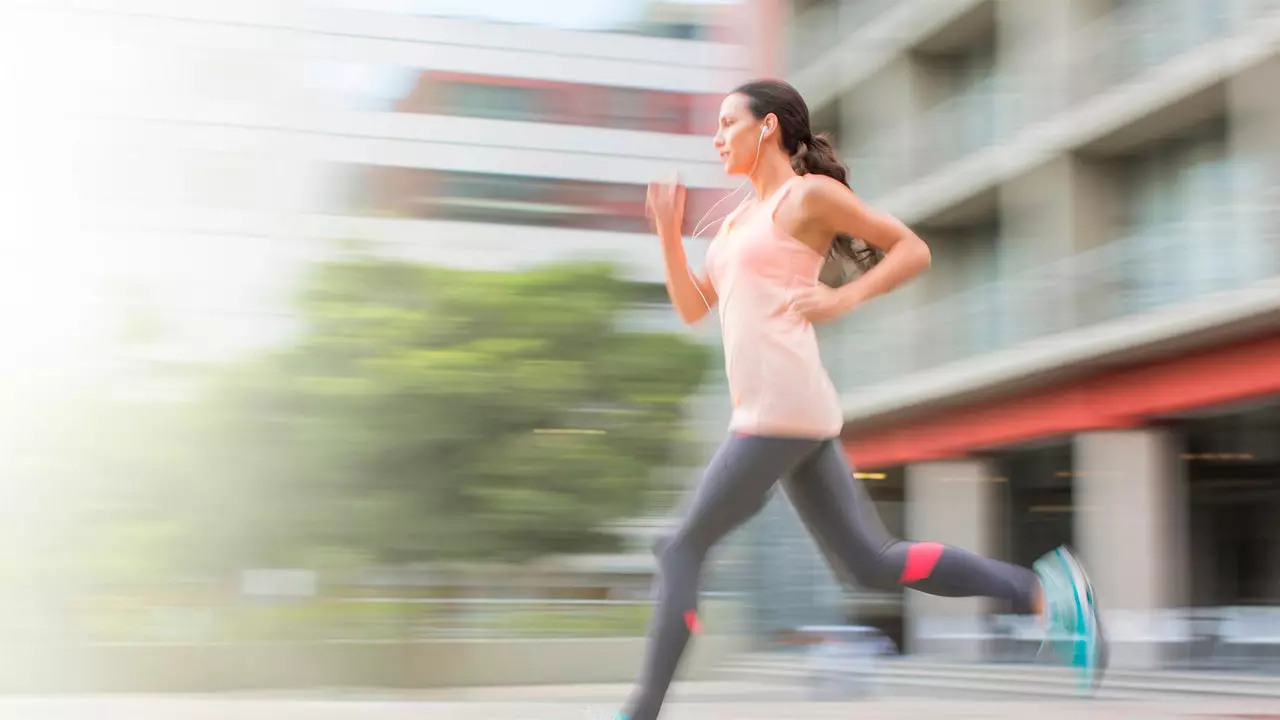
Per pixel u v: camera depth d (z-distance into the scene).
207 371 17.70
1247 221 17.08
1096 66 20.23
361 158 27.25
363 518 17.41
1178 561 19.38
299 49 26.20
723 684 17.78
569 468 18.25
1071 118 20.39
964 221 24.39
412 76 28.23
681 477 19.36
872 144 26.27
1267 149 17.50
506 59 28.95
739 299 2.96
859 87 26.81
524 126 28.95
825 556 3.11
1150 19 19.27
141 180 20.81
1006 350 20.95
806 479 3.01
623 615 20.31
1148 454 19.50
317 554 17.39
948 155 24.08
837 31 27.66
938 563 3.03
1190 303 17.44
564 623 19.94
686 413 19.50
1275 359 17.02
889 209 24.91
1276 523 17.94
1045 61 21.61
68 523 17.06
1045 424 21.05
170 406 17.44
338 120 26.59
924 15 24.41
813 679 14.16
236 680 16.67
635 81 29.53
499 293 18.39
